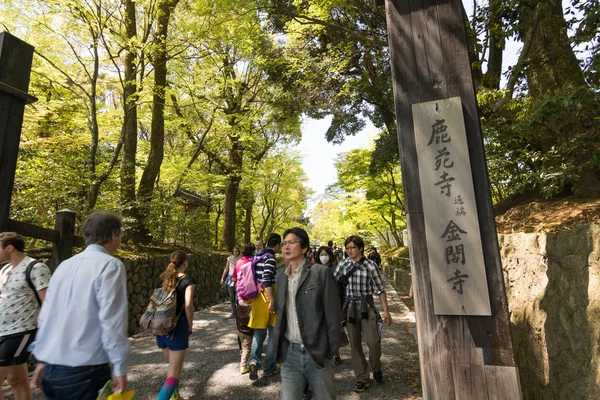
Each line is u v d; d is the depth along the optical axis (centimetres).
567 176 482
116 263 181
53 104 898
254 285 395
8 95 356
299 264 240
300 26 1059
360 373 363
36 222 632
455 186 217
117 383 165
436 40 241
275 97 1435
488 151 643
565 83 560
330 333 217
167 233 1027
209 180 1441
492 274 208
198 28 887
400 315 753
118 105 1240
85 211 696
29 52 377
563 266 244
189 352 515
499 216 711
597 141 473
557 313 243
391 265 1730
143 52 830
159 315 287
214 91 1208
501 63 749
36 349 173
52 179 644
